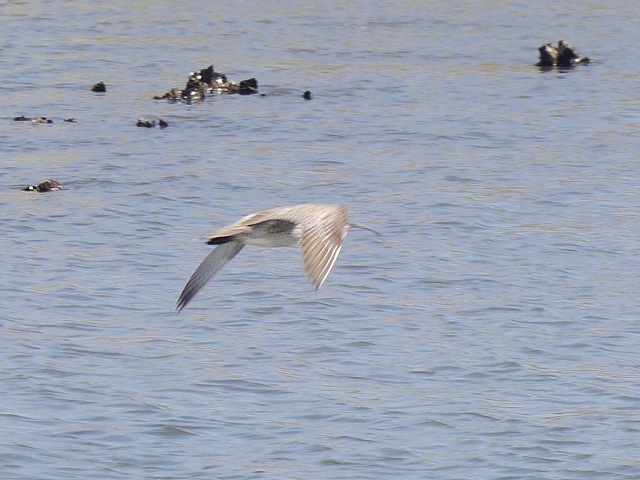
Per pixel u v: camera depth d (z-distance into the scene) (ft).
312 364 50.06
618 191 80.18
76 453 41.65
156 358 50.29
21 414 44.55
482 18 168.45
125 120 101.19
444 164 87.40
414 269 63.36
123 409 45.14
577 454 42.27
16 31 147.74
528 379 48.83
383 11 173.47
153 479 39.91
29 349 50.93
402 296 59.06
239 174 83.51
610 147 93.81
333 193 79.15
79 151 89.56
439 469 40.98
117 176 82.28
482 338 53.36
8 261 63.72
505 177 83.71
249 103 109.81
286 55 137.08
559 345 52.85
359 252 66.13
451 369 49.75
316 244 21.15
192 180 81.46
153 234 69.67
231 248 27.12
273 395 46.75
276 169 85.25
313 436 43.32
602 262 65.31
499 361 50.57
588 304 58.34
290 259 64.34
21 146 90.84
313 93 115.03
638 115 106.83
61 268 62.85
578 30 159.33
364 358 50.78
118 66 127.75
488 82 122.62
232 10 171.01
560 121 103.91
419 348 51.98
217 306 57.06
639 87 120.98
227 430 43.65
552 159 89.45
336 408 45.60
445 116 105.29
